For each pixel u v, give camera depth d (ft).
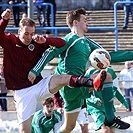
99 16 179.22
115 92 82.12
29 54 63.67
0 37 62.69
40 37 61.87
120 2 136.36
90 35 159.84
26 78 63.82
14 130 103.09
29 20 62.85
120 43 155.84
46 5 146.30
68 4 211.20
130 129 101.50
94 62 66.18
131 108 116.67
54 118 79.20
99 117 79.15
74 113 71.51
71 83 62.34
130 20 169.58
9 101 125.18
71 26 69.15
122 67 137.18
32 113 64.18
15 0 146.51
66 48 67.36
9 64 63.72
